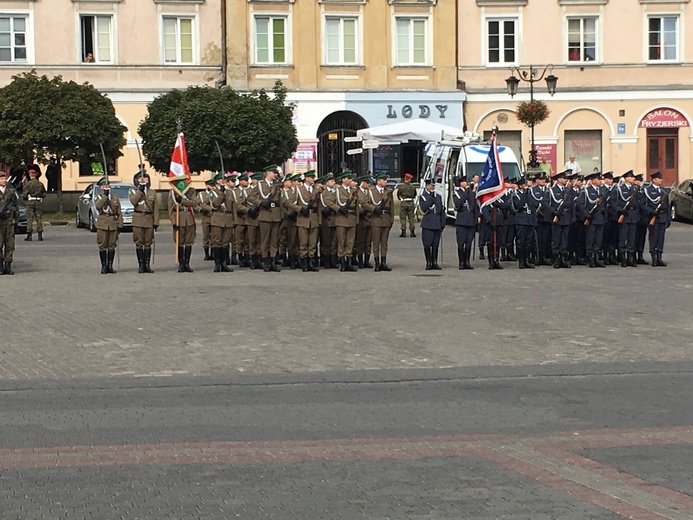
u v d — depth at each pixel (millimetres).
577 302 19016
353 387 12109
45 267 25906
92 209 38531
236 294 20297
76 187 47938
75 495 7965
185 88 48562
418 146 51031
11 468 8750
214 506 7641
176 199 24656
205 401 11422
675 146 51219
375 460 8883
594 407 11016
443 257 28484
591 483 8141
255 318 17188
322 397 11578
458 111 50906
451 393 11750
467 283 22094
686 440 9539
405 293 20359
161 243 33281
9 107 40875
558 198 25250
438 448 9273
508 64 51000
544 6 50594
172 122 41750
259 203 24781
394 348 14539
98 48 48062
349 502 7703
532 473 8430
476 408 10992
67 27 47500
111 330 16062
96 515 7469
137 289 21156
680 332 15766
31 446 9508
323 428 10117
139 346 14734
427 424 10266
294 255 25453
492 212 25344
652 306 18484
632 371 12969
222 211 24734
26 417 10695
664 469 8555
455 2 50594
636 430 9945
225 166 42688
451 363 13516
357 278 23203
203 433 9953
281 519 7328
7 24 47125
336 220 24656
